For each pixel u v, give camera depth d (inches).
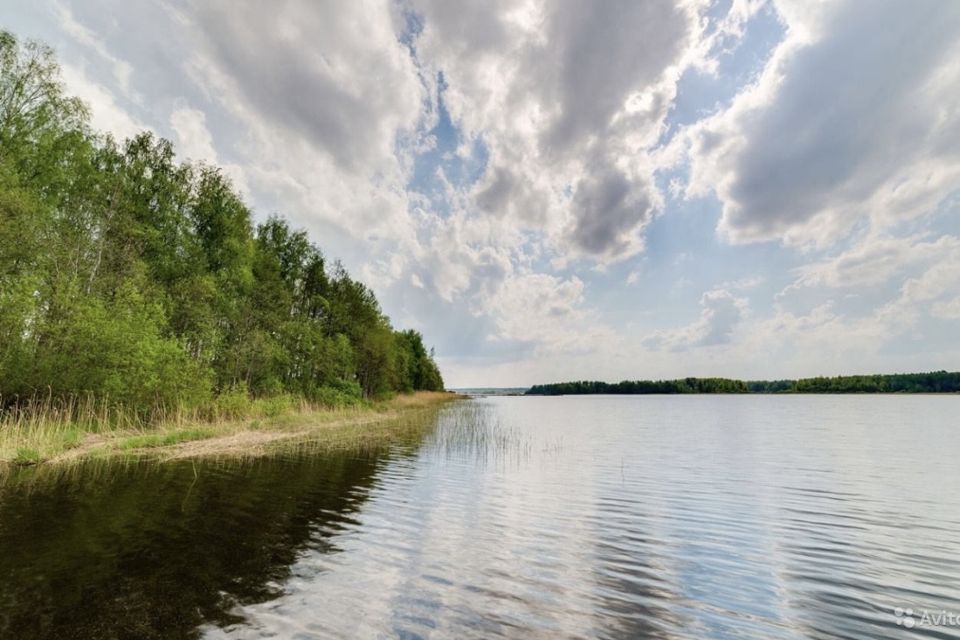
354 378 1888.5
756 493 487.8
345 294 1902.1
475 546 307.0
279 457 633.6
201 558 265.3
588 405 3358.8
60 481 445.1
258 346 1240.8
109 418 765.9
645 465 663.8
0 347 668.7
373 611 207.8
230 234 1259.8
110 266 903.1
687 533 348.5
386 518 364.8
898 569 279.7
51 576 232.4
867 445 917.2
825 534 348.8
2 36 810.8
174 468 529.0
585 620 207.5
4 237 678.5
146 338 791.7
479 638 186.7
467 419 1517.0
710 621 210.8
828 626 207.5
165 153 1154.7
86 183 914.1
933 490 507.2
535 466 644.7
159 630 183.2
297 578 242.2
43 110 852.0
